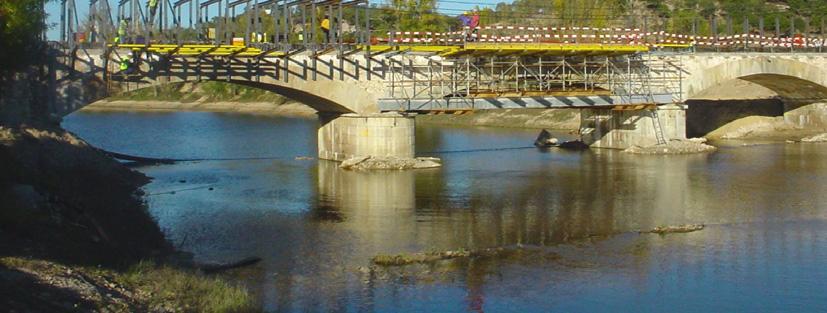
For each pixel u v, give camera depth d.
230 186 47.91
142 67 53.44
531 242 31.31
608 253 29.33
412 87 60.22
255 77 56.38
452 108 60.28
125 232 31.45
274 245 31.08
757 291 24.58
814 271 26.67
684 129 67.62
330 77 58.34
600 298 23.92
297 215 37.78
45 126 47.53
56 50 51.56
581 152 67.38
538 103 62.53
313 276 26.30
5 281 18.69
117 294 20.34
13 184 29.50
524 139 81.44
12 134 41.75
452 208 39.47
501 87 62.19
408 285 25.23
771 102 83.88
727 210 37.91
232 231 33.94
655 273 26.55
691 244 30.72
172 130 97.38
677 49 71.75
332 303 23.34
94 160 47.28
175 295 21.39
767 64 72.12
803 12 113.06
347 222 35.91
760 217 36.00
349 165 56.31
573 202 41.00
